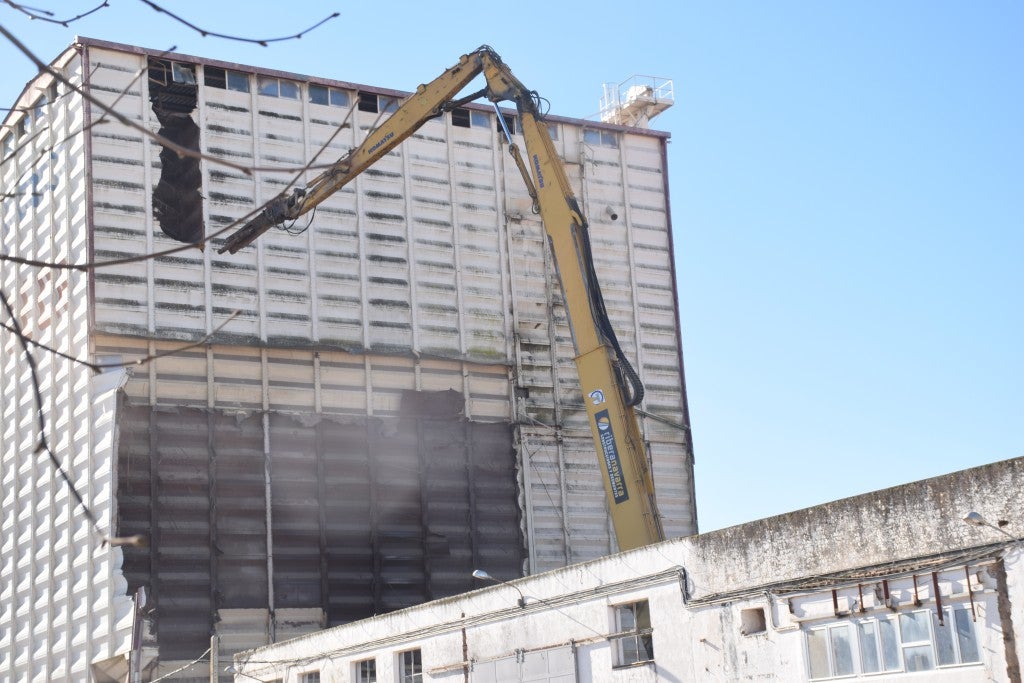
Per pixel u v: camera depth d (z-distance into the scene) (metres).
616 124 43.19
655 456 37.41
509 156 37.56
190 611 30.75
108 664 30.14
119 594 29.98
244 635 31.28
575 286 25.80
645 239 39.06
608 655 21.23
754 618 19.11
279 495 32.47
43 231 33.81
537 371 36.50
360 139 35.41
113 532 30.12
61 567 31.67
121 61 32.84
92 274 31.42
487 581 34.12
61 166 33.12
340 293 34.47
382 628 26.55
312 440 33.25
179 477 31.34
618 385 25.14
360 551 33.03
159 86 33.28
